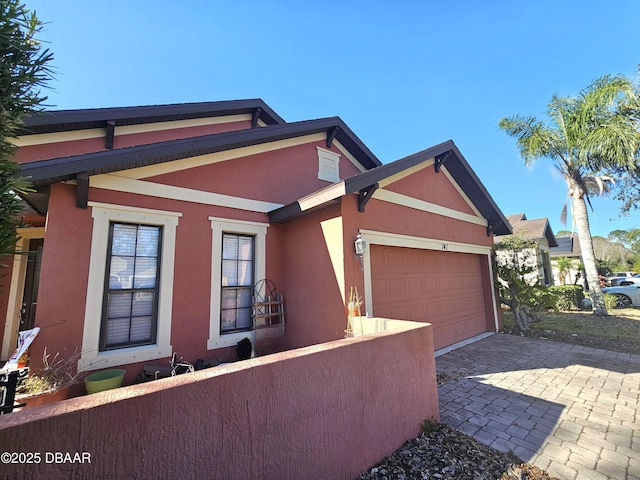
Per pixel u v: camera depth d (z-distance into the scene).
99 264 4.51
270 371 2.15
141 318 4.88
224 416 1.89
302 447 2.26
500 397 4.33
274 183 6.83
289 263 6.40
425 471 2.71
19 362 3.77
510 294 9.27
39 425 1.35
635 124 10.57
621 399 4.24
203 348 5.29
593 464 2.84
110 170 4.52
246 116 9.85
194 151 5.29
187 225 5.40
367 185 5.18
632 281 16.59
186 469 1.71
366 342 2.88
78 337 4.25
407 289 6.47
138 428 1.59
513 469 2.76
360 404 2.72
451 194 8.16
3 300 5.95
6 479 1.26
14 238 1.50
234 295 5.96
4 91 1.40
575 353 6.58
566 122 11.66
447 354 6.58
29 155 5.96
